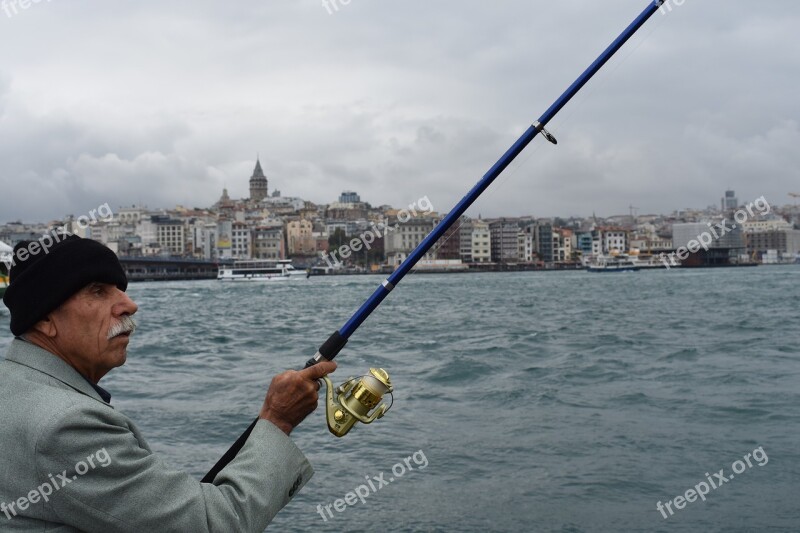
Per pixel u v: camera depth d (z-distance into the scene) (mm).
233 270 133750
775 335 23891
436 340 24000
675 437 9609
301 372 2260
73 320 2141
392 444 9344
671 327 27875
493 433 9922
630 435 9742
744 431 9852
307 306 50562
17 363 2105
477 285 95938
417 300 57656
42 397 1970
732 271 157000
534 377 15031
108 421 1994
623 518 6828
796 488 7527
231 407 11680
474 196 2998
